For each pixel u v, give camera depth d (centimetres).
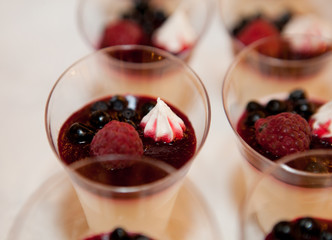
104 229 24
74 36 35
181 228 25
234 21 35
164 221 25
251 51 28
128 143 22
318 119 25
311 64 29
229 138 31
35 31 35
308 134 24
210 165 30
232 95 26
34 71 33
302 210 24
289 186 24
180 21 31
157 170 22
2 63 33
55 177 25
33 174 28
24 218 24
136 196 22
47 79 32
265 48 29
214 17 36
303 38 29
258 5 36
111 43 31
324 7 36
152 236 24
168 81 27
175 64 26
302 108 26
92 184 22
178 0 34
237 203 28
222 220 28
